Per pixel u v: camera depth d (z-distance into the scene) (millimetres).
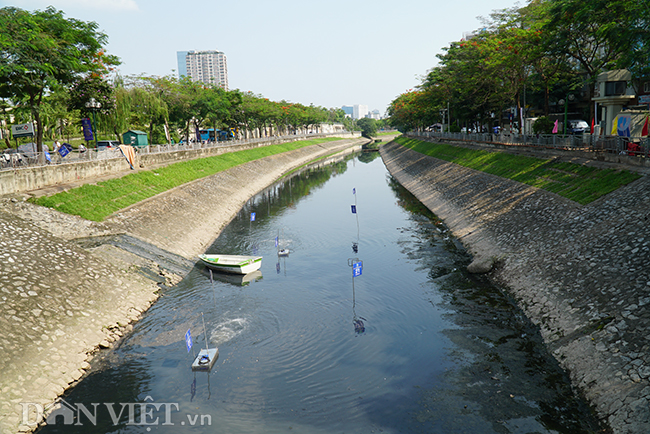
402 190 57938
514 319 19094
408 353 17328
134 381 15914
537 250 23391
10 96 34031
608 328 15148
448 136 73688
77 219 27578
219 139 99750
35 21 32469
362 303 22375
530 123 48969
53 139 66062
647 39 27156
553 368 15312
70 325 18000
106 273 22594
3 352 15047
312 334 19344
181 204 39094
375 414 13867
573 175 29984
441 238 32625
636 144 26672
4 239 20969
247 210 47188
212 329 19828
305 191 60062
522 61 43000
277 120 131375
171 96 63031
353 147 172875
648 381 12328
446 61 69688
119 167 42031
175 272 26484
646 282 15820
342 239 34250
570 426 12500
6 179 26922
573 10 32656
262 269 28047
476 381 15039
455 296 22172
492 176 41062
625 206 21594
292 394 15117
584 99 58031
